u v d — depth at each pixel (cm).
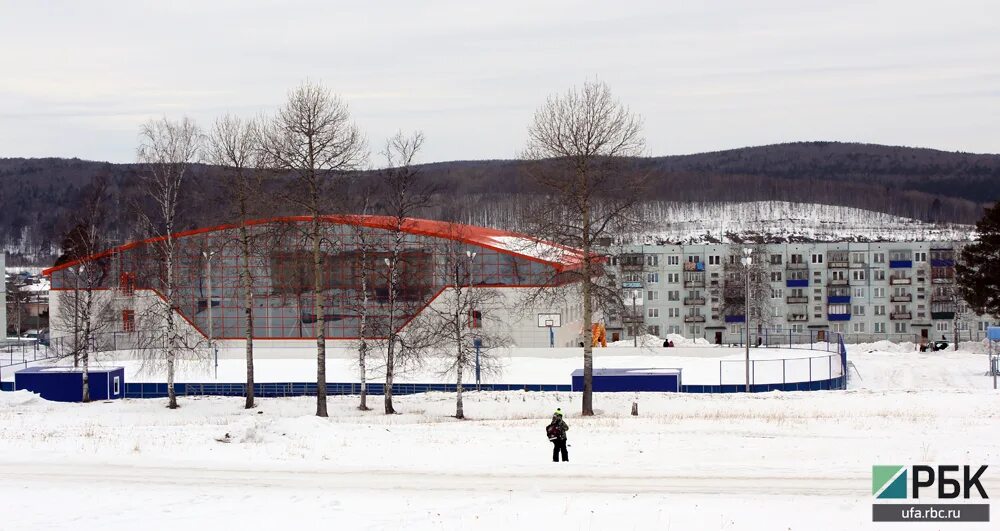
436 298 10256
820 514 3175
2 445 4428
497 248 10950
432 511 3222
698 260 18575
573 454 4328
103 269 9394
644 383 7862
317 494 3459
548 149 6012
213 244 10475
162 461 4050
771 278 18475
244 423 5003
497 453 4341
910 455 4188
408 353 6869
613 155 5984
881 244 18338
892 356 11238
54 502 3347
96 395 7781
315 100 6531
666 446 4497
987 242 11025
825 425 5128
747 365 7419
